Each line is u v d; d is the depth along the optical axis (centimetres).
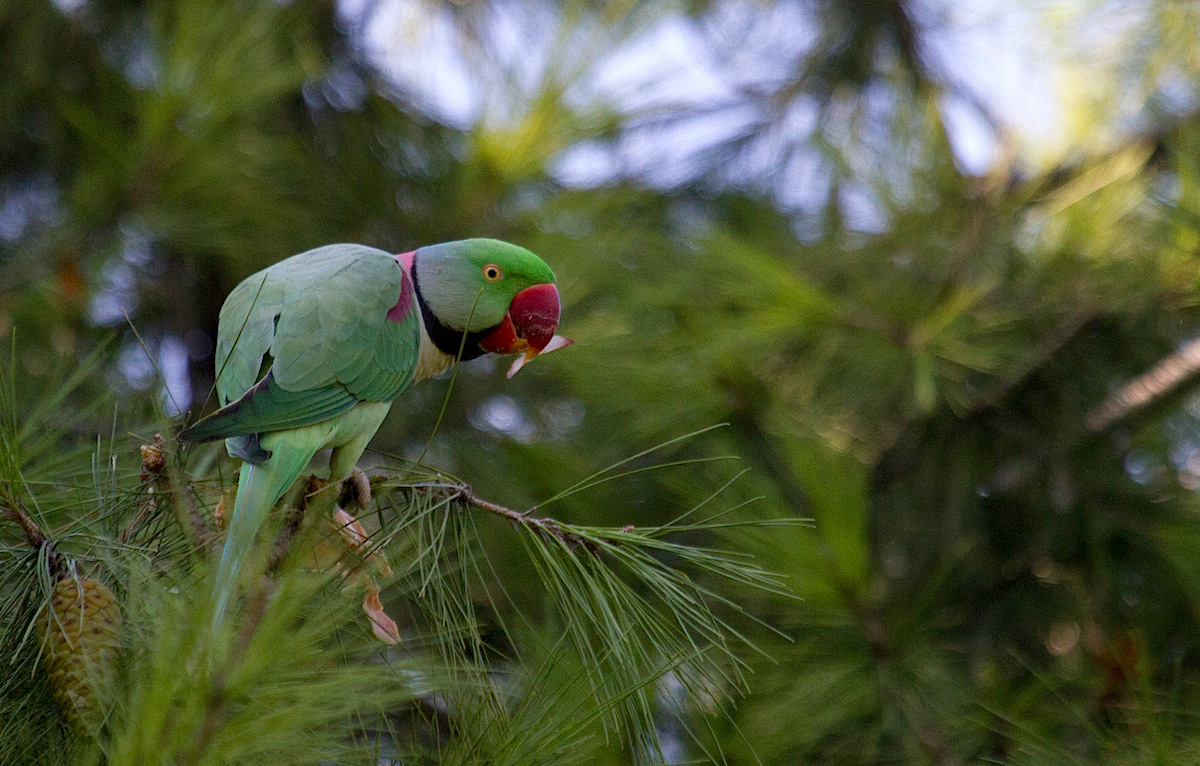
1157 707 656
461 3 1154
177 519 455
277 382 541
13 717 397
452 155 1120
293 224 1012
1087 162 974
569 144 922
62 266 873
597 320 935
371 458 1052
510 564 880
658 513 918
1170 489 916
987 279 930
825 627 708
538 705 454
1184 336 902
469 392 1091
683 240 1073
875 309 879
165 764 290
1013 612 916
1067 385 915
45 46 1059
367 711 416
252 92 856
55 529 475
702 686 471
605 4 948
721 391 855
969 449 934
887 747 719
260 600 315
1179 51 969
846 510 681
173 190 877
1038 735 634
